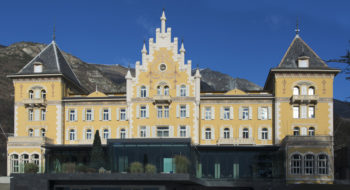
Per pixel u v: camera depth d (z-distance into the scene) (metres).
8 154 71.94
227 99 74.62
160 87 74.06
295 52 74.31
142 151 56.38
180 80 73.81
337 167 78.12
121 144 56.78
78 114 77.00
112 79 195.88
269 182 66.06
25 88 76.75
